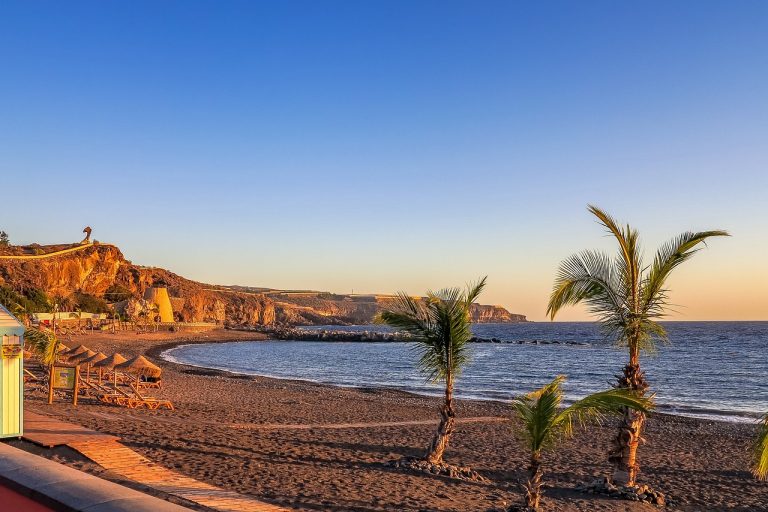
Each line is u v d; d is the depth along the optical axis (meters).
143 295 165.00
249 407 23.70
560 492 12.50
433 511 9.79
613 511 11.09
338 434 17.81
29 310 101.00
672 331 183.38
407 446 16.48
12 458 6.73
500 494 11.66
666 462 16.81
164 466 11.07
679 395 39.84
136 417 17.58
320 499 9.73
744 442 20.30
